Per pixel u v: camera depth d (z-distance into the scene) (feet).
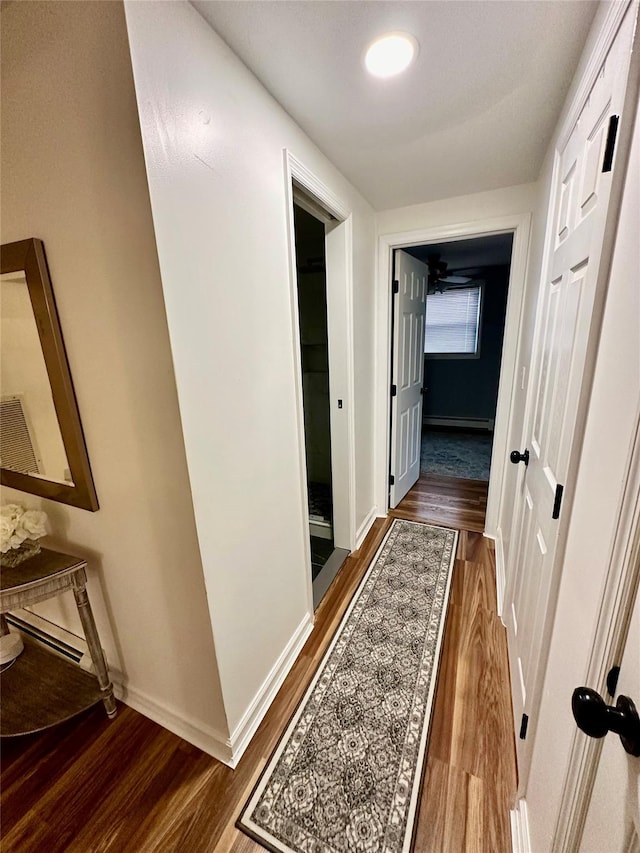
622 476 1.69
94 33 2.50
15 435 4.16
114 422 3.48
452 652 5.41
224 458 3.68
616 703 1.59
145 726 4.47
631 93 2.03
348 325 6.94
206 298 3.29
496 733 4.26
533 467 4.58
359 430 8.02
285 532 4.99
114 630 4.48
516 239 6.96
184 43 2.88
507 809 3.57
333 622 6.07
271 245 4.25
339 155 5.45
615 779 1.58
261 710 4.54
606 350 2.21
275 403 4.55
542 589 3.43
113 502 3.82
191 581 3.59
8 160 3.13
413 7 3.03
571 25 3.15
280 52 3.47
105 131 2.67
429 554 7.92
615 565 1.69
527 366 5.94
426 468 13.21
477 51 3.49
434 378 19.19
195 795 3.76
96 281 3.10
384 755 4.07
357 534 8.30
